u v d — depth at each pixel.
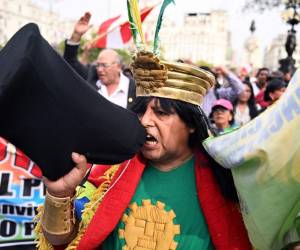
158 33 1.44
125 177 1.52
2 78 1.04
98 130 1.18
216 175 1.47
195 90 1.47
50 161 1.17
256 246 1.33
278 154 1.14
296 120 1.12
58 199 1.30
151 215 1.50
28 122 1.11
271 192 1.18
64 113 1.13
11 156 2.78
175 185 1.52
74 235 1.47
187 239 1.48
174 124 1.48
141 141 1.30
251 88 6.23
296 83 1.13
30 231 2.87
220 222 1.44
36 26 1.13
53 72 1.13
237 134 1.27
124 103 4.91
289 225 1.24
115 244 1.54
